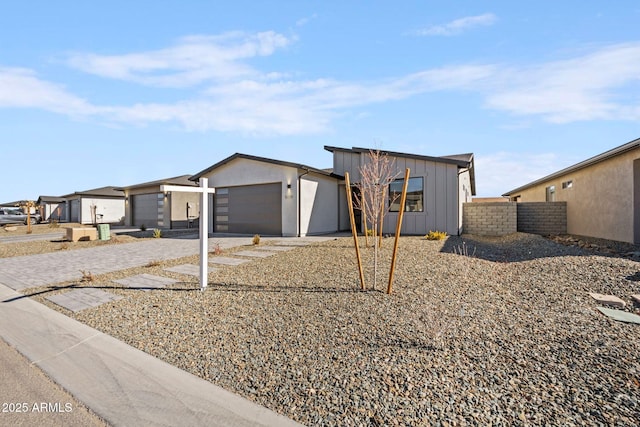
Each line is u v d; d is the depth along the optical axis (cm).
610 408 216
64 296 548
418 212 1317
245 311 441
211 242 1205
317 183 1475
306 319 401
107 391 265
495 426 203
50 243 1293
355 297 472
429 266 645
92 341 367
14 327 415
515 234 1216
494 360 287
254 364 300
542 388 243
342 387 255
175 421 224
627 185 975
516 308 414
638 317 376
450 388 247
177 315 441
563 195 1472
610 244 947
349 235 1370
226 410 233
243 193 1544
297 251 899
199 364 305
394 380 261
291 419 220
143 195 2359
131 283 621
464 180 1465
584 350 300
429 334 343
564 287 493
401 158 1347
